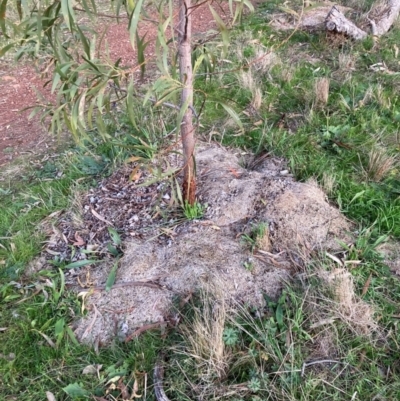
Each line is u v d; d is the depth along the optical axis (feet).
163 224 8.86
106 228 8.99
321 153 10.75
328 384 6.49
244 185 9.29
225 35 6.02
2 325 7.61
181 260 8.11
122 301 7.68
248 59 14.53
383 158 10.16
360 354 6.88
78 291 7.93
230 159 10.54
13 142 12.25
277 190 9.15
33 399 6.63
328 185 9.66
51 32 6.66
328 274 7.73
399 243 8.64
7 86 14.85
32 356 7.16
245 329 7.22
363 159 10.61
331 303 7.30
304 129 11.52
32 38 6.77
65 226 9.16
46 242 8.93
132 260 8.20
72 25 5.77
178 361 6.82
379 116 12.01
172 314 7.50
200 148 10.94
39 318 7.62
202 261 8.03
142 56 6.44
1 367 7.00
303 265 8.10
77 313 7.63
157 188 9.53
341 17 15.10
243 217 8.87
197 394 6.48
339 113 12.14
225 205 8.99
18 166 11.27
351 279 7.71
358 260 8.14
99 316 7.55
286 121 12.03
